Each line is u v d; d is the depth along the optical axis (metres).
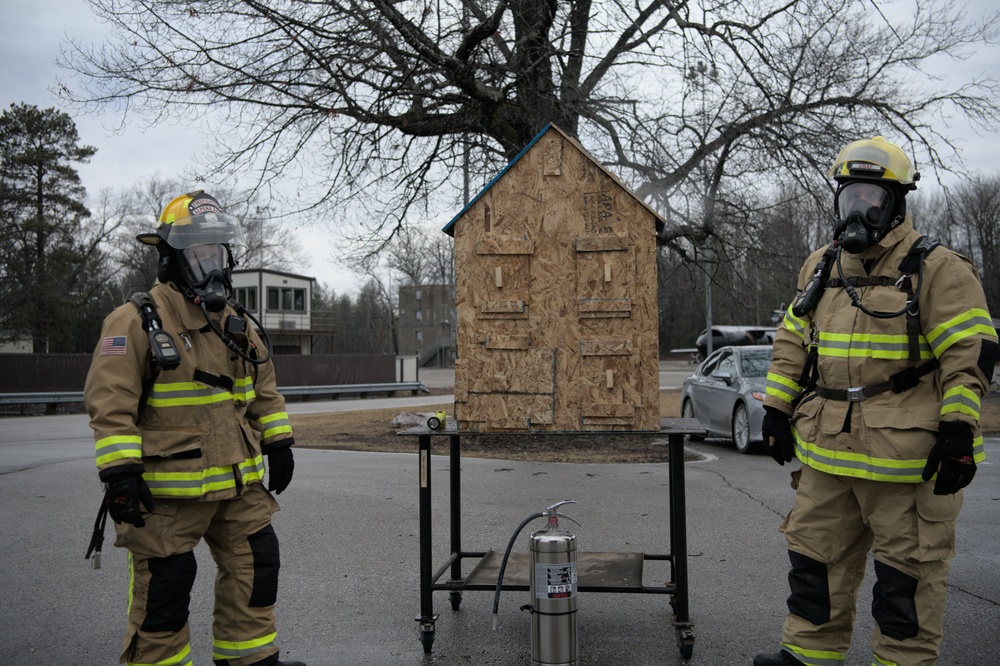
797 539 3.60
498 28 13.66
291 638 4.53
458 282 4.64
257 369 3.86
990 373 3.18
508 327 4.58
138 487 3.19
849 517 3.50
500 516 7.61
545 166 4.58
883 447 3.28
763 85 14.25
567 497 8.52
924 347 3.34
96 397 3.22
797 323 3.82
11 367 29.42
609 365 4.47
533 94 14.28
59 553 6.44
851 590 3.55
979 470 10.38
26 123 41.22
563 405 4.50
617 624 4.72
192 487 3.34
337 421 18.78
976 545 6.38
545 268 4.56
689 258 17.06
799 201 15.27
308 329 47.47
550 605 3.68
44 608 5.11
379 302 97.88
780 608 4.94
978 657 4.12
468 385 4.57
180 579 3.37
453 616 4.91
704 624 4.68
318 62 13.22
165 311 3.48
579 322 4.52
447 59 13.18
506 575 4.45
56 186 42.03
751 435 12.24
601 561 4.65
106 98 13.27
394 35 13.30
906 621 3.21
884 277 3.46
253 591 3.57
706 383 14.12
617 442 13.97
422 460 4.38
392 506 8.13
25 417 25.16
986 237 56.84
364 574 5.77
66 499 8.77
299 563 6.05
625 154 15.12
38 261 41.59
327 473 10.42
